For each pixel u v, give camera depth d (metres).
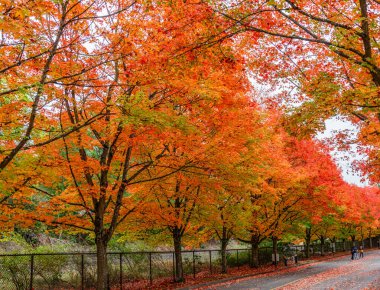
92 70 9.78
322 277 21.38
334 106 8.77
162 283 18.97
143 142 11.18
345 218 29.94
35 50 8.34
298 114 9.42
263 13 8.46
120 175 14.93
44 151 10.20
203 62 9.05
